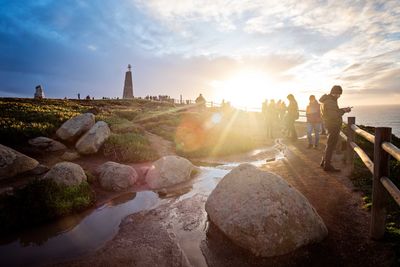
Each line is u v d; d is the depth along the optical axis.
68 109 20.47
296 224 3.83
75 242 4.43
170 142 13.90
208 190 6.89
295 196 4.19
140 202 6.22
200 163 10.37
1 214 5.04
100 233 4.72
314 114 11.65
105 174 7.36
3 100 25.70
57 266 3.74
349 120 8.00
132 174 7.68
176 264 3.62
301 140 15.29
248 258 3.66
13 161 7.11
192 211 5.42
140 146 10.72
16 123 11.49
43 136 10.69
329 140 7.47
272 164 9.24
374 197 3.78
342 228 4.25
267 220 3.79
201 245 4.07
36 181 6.13
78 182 6.54
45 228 5.00
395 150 3.18
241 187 4.53
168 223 4.93
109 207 5.98
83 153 9.71
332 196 5.62
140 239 4.36
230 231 4.07
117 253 3.96
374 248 3.60
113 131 13.13
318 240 3.88
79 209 5.77
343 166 8.02
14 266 3.81
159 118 19.53
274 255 3.64
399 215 4.44
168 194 6.68
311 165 8.58
